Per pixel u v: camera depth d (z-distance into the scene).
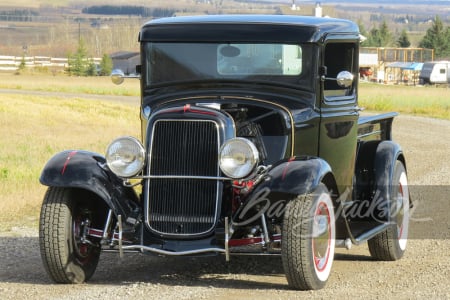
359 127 9.31
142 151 7.51
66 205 7.64
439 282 7.90
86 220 7.86
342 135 8.69
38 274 8.30
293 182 7.19
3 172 16.20
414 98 51.50
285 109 7.94
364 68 123.62
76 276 7.79
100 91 67.81
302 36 8.12
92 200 7.97
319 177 7.28
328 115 8.36
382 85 96.38
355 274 8.37
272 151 7.88
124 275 8.29
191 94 8.20
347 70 8.80
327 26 8.38
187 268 8.59
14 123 33.03
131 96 62.69
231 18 8.39
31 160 19.44
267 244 7.45
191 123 7.48
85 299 7.18
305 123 8.05
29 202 13.09
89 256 7.94
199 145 7.46
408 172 17.20
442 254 9.34
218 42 8.23
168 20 8.48
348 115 8.76
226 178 7.38
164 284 7.81
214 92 8.17
